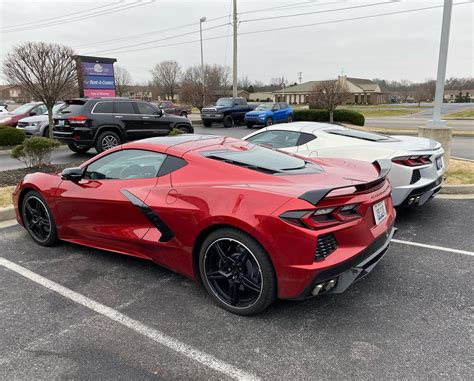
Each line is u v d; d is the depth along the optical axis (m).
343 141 5.85
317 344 2.72
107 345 2.73
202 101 37.53
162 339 2.80
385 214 3.37
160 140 3.94
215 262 3.20
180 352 2.66
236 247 3.04
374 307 3.19
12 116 16.52
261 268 2.87
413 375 2.41
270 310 3.16
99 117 10.89
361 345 2.71
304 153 5.97
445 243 4.55
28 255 4.29
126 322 3.01
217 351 2.67
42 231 4.56
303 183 3.03
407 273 3.79
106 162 3.99
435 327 2.91
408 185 4.93
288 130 6.49
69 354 2.64
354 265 2.88
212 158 3.44
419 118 35.69
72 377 2.42
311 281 2.73
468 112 40.25
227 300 3.14
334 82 27.70
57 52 13.55
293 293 2.79
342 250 2.84
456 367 2.47
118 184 3.78
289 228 2.71
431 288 3.50
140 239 3.56
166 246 3.41
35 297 3.39
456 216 5.54
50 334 2.86
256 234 2.80
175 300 3.33
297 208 2.71
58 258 4.21
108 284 3.62
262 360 2.57
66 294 3.44
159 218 3.39
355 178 3.24
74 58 14.39
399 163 4.95
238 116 24.27
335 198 2.77
